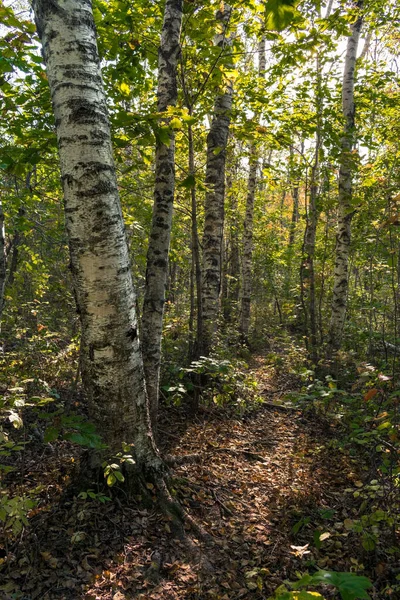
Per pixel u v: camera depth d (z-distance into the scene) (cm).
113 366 324
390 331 897
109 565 294
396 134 813
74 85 274
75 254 297
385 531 337
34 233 871
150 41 510
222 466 484
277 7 146
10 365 525
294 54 526
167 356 709
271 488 447
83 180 283
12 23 352
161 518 346
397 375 550
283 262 1611
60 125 280
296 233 1817
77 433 256
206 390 632
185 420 593
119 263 304
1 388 439
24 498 264
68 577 277
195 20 479
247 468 492
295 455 526
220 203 725
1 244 403
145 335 462
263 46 1223
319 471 484
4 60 366
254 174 1256
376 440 404
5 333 696
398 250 486
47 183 766
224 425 602
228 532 362
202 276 732
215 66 519
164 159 460
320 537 258
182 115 357
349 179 820
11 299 738
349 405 609
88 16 280
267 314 1794
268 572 310
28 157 411
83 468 357
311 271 968
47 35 273
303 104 816
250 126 577
